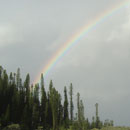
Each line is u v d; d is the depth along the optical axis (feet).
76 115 417.08
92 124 488.85
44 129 346.33
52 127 362.74
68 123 387.55
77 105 422.00
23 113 324.60
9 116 315.17
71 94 412.57
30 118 329.72
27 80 388.98
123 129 451.12
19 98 347.97
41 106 380.78
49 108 379.35
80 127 402.93
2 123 299.58
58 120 386.73
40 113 367.25
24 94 375.86
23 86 383.86
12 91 364.99
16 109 334.03
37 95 393.70
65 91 411.13
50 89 404.36
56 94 385.50
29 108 349.20
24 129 306.35
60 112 395.75
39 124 347.15
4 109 335.26
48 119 370.94
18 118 331.57
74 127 379.96
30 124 325.83
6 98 347.15
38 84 400.47
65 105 404.36
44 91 393.91
